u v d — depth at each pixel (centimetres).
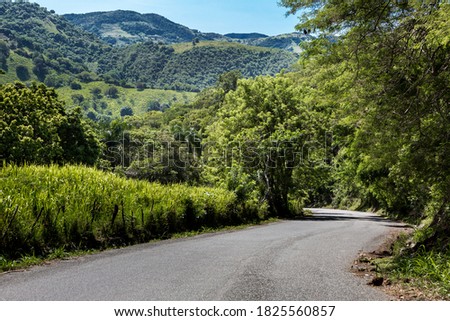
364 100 1244
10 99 4288
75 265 888
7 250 919
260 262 943
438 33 894
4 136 3903
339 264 973
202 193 2066
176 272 809
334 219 3409
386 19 1131
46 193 1134
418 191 1695
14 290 657
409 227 2500
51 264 902
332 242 1470
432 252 938
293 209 4019
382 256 1205
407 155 1241
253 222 2512
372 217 4147
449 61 1073
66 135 4675
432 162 1170
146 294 639
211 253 1089
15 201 1018
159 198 1636
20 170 1309
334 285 735
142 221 1416
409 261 911
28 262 895
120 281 724
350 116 1472
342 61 1381
